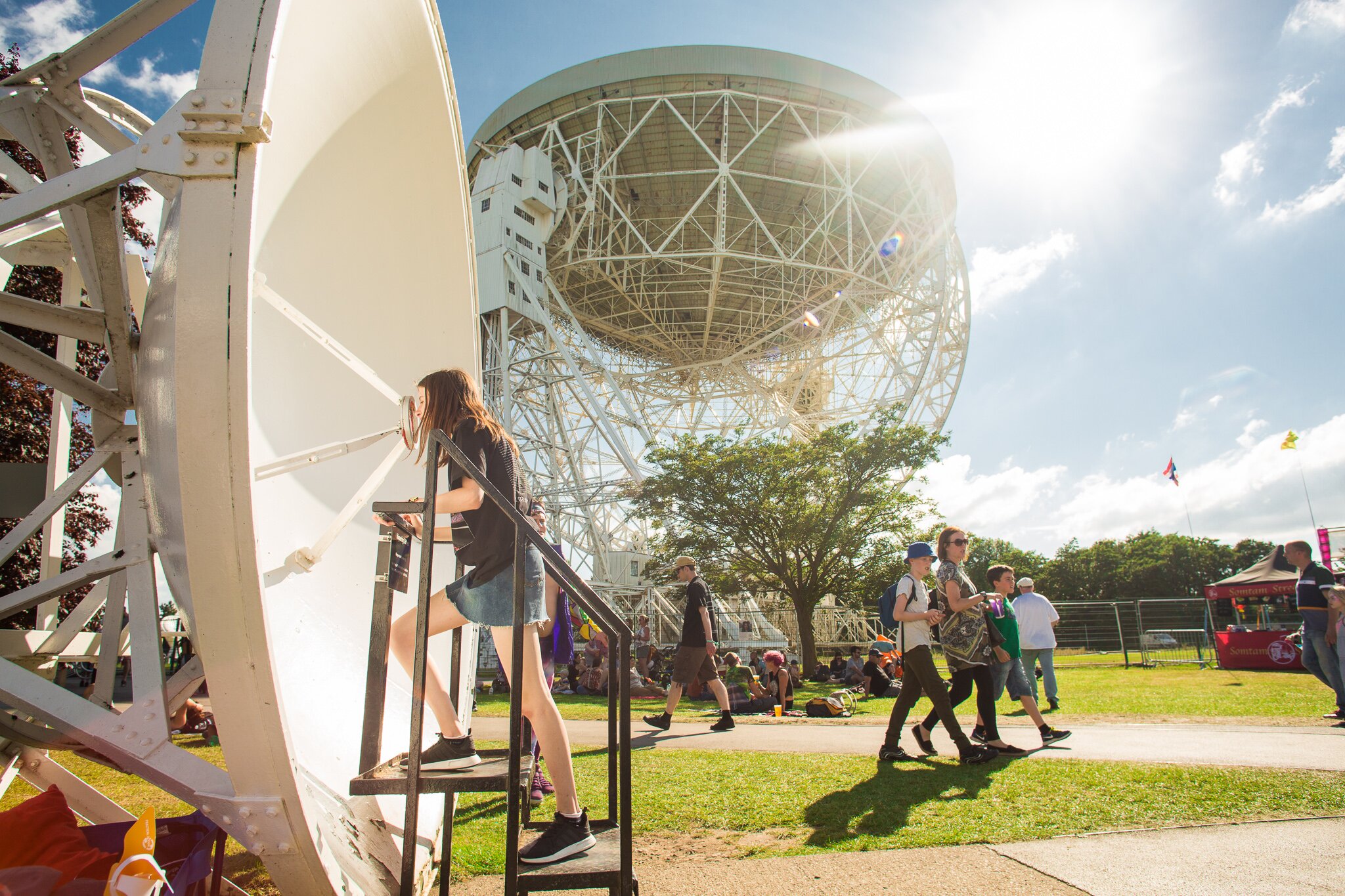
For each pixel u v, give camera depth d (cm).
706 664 796
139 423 234
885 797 407
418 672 204
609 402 3247
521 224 2520
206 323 157
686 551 2592
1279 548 2438
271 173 239
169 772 183
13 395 899
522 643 204
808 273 3000
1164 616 2473
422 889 258
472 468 215
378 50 262
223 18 169
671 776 486
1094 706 943
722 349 3481
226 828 177
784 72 2514
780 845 323
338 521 313
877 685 1316
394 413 385
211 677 164
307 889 187
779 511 2488
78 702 190
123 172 175
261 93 163
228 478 157
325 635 321
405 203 343
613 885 194
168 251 196
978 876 270
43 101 289
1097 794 396
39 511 268
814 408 3578
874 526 2542
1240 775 425
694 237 2858
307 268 328
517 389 2545
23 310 263
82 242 288
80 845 194
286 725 172
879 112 2634
